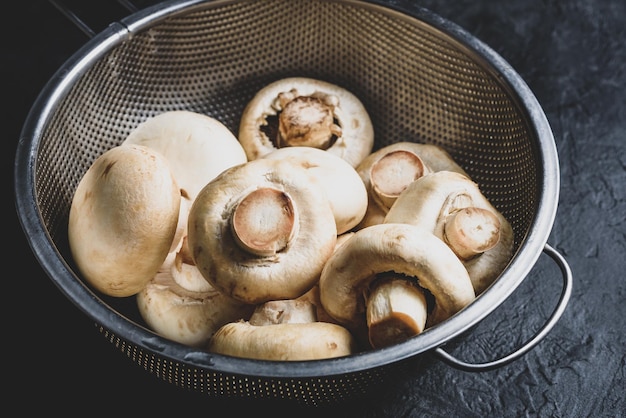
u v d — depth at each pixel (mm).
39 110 427
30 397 438
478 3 580
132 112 482
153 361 383
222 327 402
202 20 476
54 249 385
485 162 473
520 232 439
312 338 383
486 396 443
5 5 564
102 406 435
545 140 420
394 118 500
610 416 436
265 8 481
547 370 450
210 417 433
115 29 455
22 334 457
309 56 501
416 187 431
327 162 443
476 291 423
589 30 572
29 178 406
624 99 544
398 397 442
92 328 458
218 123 467
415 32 470
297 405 411
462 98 473
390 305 385
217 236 401
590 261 486
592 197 508
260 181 409
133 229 401
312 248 406
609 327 464
